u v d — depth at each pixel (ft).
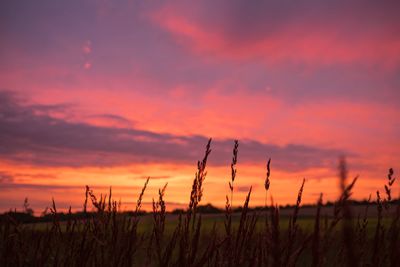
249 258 5.56
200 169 6.10
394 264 4.12
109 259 6.94
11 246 8.02
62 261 7.71
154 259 6.50
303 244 4.41
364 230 5.32
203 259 5.60
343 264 4.41
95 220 7.27
